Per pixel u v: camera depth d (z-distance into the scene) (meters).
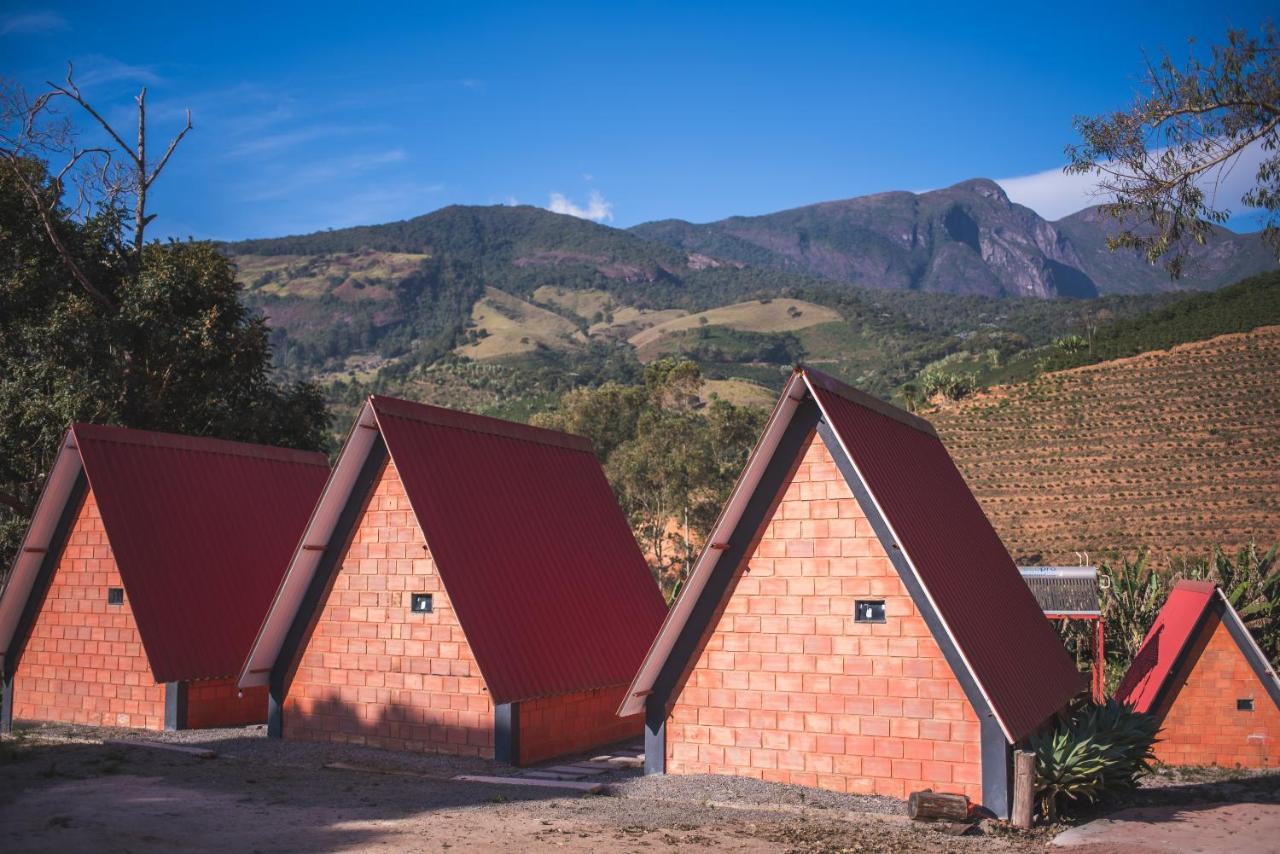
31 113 39.16
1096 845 14.79
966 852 13.69
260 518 26.89
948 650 16.61
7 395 36.25
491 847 13.05
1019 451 100.25
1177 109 20.61
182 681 23.22
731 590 18.30
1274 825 16.39
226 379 39.97
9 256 37.94
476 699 20.44
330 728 21.92
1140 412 102.62
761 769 17.77
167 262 38.91
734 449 90.19
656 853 13.05
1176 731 24.66
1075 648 36.84
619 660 23.31
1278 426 92.81
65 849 12.16
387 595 21.61
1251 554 37.31
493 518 22.78
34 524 24.58
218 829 13.69
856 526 17.50
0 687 25.58
